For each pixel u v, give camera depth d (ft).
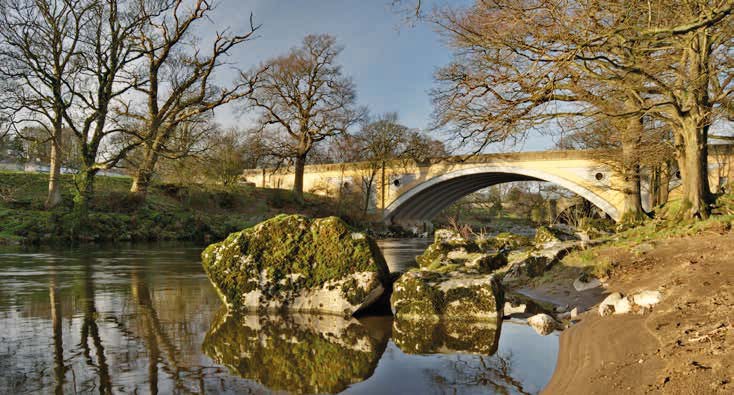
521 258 45.62
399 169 189.26
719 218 46.37
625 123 70.69
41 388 16.15
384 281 31.17
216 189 141.49
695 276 27.02
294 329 26.32
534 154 151.33
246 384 17.42
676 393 12.94
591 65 45.21
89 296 34.14
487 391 17.07
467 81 49.11
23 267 50.39
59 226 85.76
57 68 85.61
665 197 106.63
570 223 136.05
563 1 35.06
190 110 101.71
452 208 286.05
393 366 20.08
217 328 25.86
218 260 31.83
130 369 18.48
